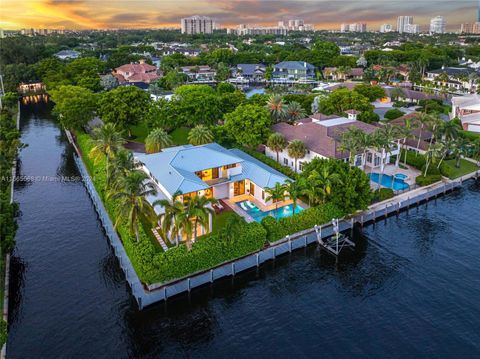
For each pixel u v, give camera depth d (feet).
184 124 369.50
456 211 248.93
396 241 216.13
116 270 189.57
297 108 357.00
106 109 352.28
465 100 457.68
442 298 170.91
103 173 260.01
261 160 294.66
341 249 207.31
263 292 176.65
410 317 159.94
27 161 333.83
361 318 159.84
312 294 175.01
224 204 237.86
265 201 220.64
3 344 136.87
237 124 306.76
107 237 215.92
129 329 155.33
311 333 152.66
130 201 182.19
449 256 201.98
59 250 205.16
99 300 169.58
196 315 163.53
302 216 211.20
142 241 187.21
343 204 220.23
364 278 185.37
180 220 172.96
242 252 190.08
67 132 402.31
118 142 258.57
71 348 145.48
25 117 484.74
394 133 259.60
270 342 148.77
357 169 226.58
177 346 147.84
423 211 248.93
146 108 362.12
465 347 144.77
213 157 242.37
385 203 248.73
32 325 155.02
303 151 274.36
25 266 191.72
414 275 187.11
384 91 502.38
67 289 175.83
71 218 237.45
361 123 315.78
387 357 140.77
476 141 324.60
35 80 655.76
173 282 175.42
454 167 308.60
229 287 179.73
